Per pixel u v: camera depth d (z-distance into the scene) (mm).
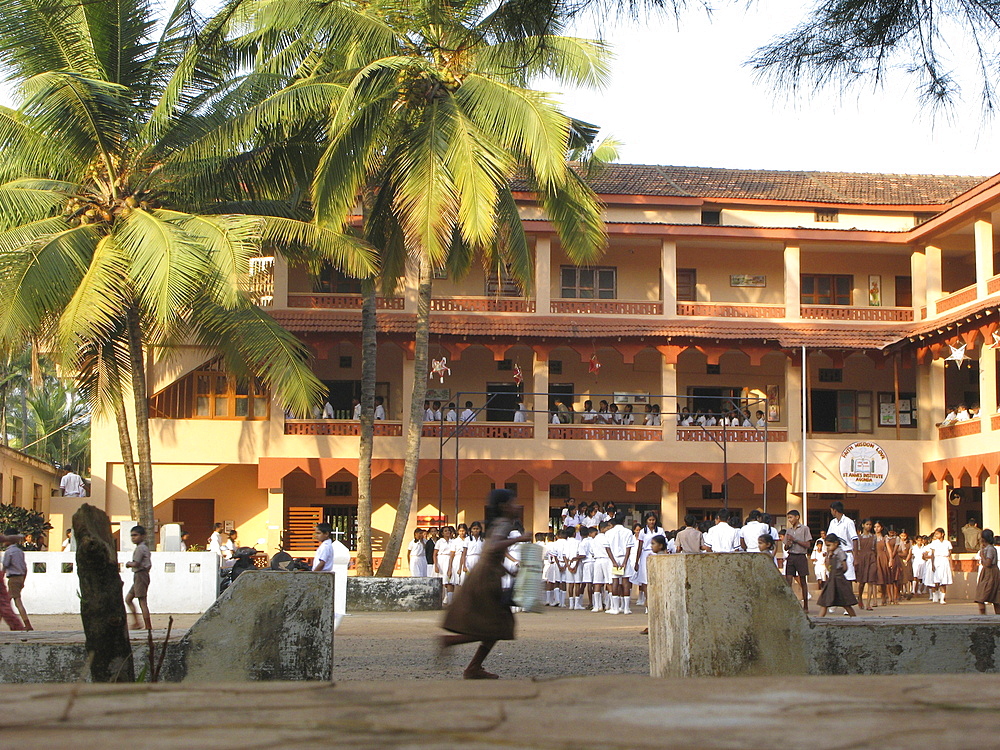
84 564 7152
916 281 31156
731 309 31062
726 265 33094
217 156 20859
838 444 29875
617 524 21266
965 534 29594
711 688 4188
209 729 3373
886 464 28562
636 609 22516
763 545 17359
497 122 20609
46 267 18953
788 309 31078
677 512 31484
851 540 21047
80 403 48594
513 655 12172
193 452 29391
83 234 19969
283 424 29562
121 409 25031
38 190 20156
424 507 32250
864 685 4242
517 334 29562
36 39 20641
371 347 24281
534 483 31156
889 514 32906
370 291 24281
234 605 8164
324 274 31562
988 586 18609
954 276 33125
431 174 20125
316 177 20297
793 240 31016
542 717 3570
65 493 30781
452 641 8492
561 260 32719
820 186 34094
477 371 32781
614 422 31094
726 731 3293
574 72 21438
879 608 22203
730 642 7828
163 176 21438
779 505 33125
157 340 27359
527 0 8312
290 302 29984
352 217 28672
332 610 8273
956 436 29219
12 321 18359
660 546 15953
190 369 29328
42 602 20250
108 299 18844
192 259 18750
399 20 21719
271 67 21875
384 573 22906
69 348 18312
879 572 21797
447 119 20484
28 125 20719
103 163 21453
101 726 3422
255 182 21844
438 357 32438
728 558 7945
